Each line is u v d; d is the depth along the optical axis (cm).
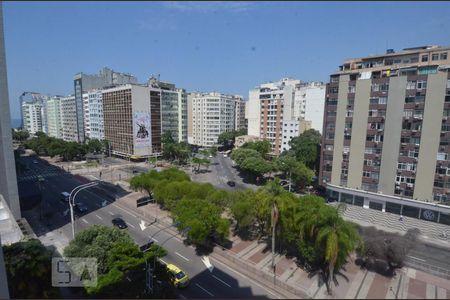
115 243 2725
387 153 5222
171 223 4488
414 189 5003
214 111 13388
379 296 2372
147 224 4491
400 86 4969
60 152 10275
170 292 2489
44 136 13612
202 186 4638
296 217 2928
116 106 10975
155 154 10931
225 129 13988
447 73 4525
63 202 5672
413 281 2675
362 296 2372
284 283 2669
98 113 12238
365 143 5466
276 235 3288
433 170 4791
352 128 5597
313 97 10831
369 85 5306
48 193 6325
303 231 2862
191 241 3738
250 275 2931
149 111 10756
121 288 2366
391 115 5112
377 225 4847
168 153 10150
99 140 11919
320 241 2617
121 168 9400
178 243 3778
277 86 12431
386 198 5272
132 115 10250
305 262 3067
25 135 16475
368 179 5500
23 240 2938
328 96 5884
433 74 4638
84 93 13362
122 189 6638
